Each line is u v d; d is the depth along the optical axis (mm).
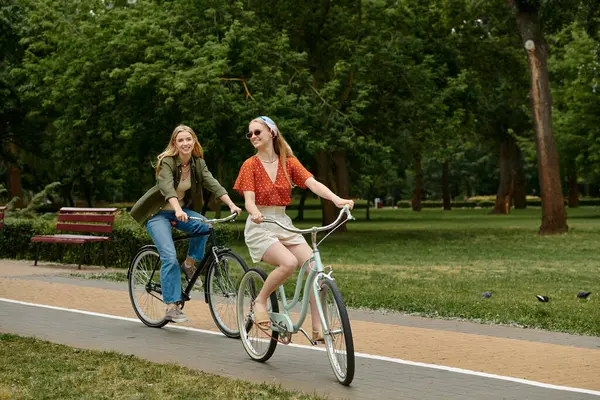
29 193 51969
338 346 6895
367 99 32031
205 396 6215
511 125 56688
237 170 29500
